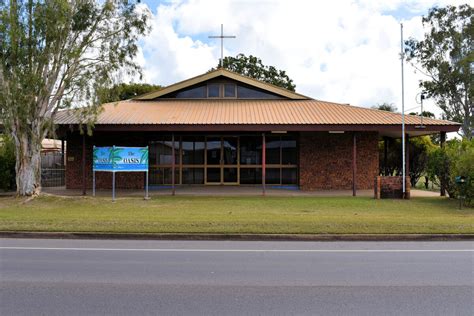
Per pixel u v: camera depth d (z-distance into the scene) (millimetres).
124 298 5480
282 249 9117
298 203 16703
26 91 16469
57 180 25969
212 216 12953
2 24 16062
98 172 22625
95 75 17547
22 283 6176
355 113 21672
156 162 23734
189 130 19297
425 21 50906
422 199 18219
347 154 22641
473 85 46875
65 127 19406
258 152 23938
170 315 4844
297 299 5477
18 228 10828
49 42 16812
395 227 11109
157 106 23562
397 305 5250
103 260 7844
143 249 9031
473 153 16062
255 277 6617
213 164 23922
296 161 23516
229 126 19062
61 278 6480
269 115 20906
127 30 17875
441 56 50219
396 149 27984
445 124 19359
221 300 5414
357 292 5812
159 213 13781
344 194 20172
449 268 7297
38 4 16281
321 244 9789
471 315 4895
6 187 20578
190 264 7543
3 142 20891
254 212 14133
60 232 10516
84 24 17094
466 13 49156
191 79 25219
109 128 19047
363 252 8797
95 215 13227
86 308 5070
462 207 15789
